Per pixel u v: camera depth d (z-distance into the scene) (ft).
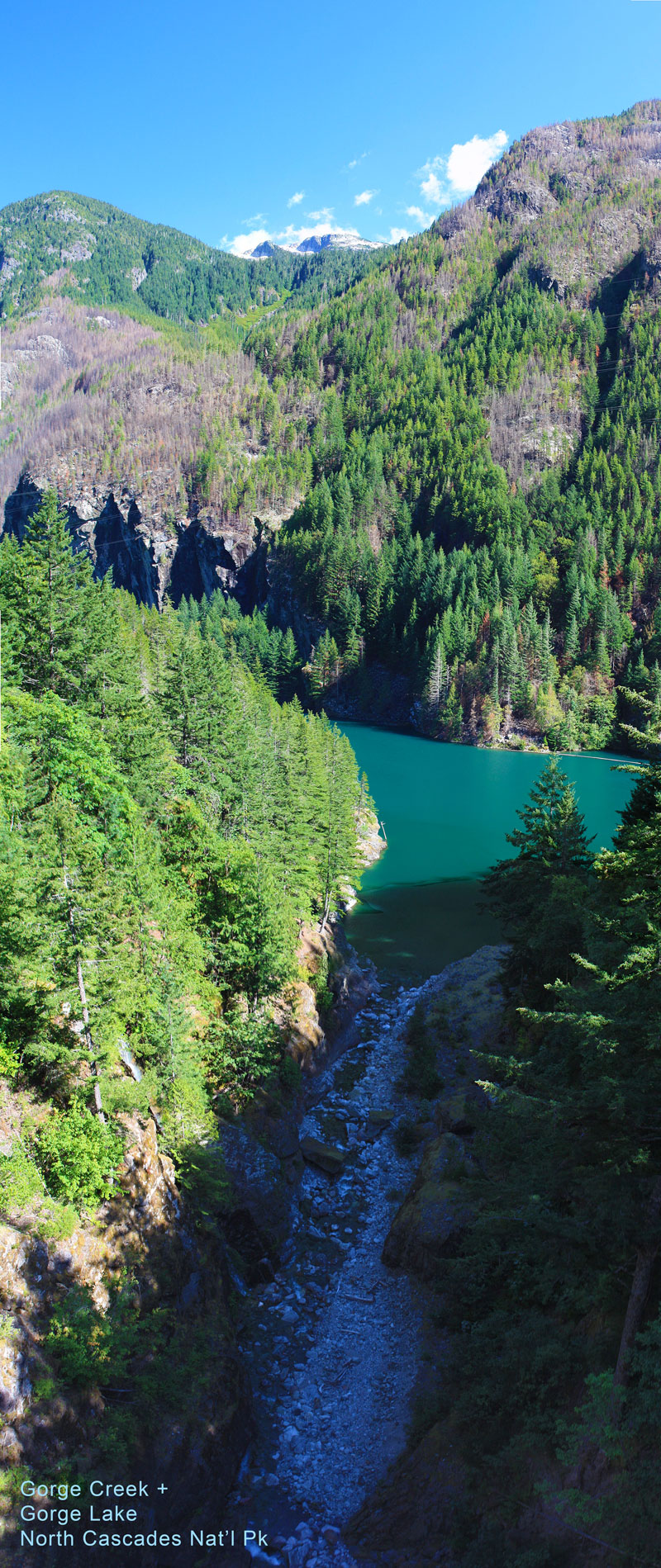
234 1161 99.81
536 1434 55.93
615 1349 56.44
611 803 372.58
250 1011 120.98
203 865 130.82
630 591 575.79
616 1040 53.83
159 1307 72.18
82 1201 71.51
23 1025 77.30
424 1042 147.84
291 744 196.13
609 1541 44.37
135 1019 91.30
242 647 643.04
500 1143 78.64
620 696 512.63
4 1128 69.97
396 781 422.41
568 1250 64.90
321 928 181.06
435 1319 85.15
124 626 226.79
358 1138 125.18
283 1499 68.23
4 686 122.62
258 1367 82.53
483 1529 55.31
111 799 114.11
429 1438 68.64
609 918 63.46
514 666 515.91
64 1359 59.77
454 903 245.04
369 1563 60.39
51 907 74.23
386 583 650.84
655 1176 53.16
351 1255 100.48
